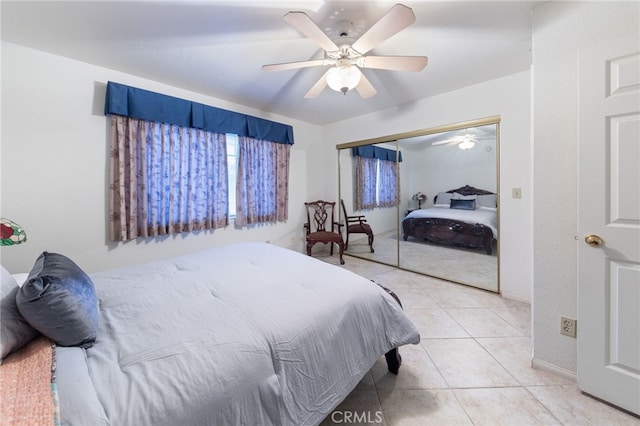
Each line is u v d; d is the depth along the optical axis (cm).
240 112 325
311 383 99
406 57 166
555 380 147
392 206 361
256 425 81
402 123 329
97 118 226
